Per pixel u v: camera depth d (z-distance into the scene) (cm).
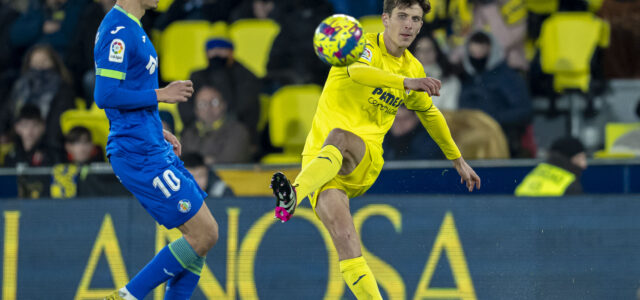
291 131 3036
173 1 3512
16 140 2962
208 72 2950
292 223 2291
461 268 2217
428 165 2431
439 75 2903
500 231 2212
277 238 2292
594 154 2867
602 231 2178
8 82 3512
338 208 1612
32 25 3562
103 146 2945
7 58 3594
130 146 1545
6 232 2405
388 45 1638
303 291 2270
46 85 3142
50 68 3170
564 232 2191
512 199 2217
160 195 1558
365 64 1572
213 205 2320
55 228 2384
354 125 1627
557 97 3066
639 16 3141
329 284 2261
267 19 3356
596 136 3031
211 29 3394
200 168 2456
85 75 3297
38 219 2394
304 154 1680
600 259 2172
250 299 2288
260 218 2303
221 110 2878
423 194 2364
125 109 1534
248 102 2944
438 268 2223
